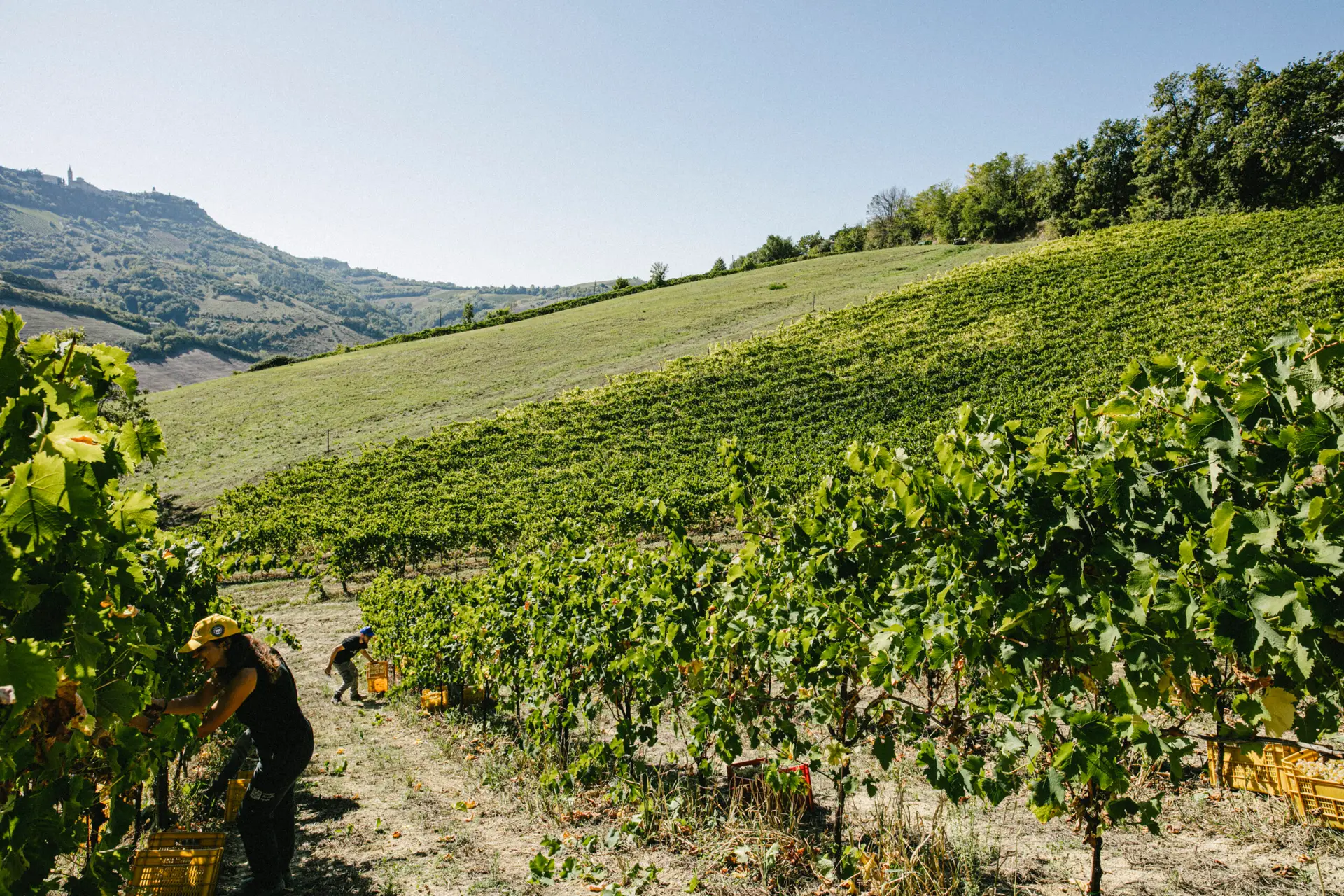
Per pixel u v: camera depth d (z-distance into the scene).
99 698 2.43
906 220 103.69
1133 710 2.55
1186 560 2.33
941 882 3.23
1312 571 2.20
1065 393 29.16
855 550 3.34
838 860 3.53
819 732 5.65
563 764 5.63
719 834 3.98
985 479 2.99
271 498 30.92
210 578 5.35
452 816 4.67
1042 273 47.72
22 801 2.06
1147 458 2.76
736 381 39.78
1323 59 55.47
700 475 28.22
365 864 3.83
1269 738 2.53
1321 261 37.69
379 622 11.34
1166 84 64.25
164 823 4.24
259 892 3.40
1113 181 72.25
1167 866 3.39
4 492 1.78
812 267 75.12
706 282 76.75
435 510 28.16
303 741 3.48
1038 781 2.80
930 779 3.14
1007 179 83.62
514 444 35.56
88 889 2.43
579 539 7.36
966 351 37.62
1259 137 56.81
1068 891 3.19
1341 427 2.16
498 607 7.24
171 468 36.28
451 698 8.83
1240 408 2.43
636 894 3.32
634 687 5.16
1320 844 3.46
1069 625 2.64
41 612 2.07
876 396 35.06
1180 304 36.91
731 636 4.07
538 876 3.43
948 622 2.88
